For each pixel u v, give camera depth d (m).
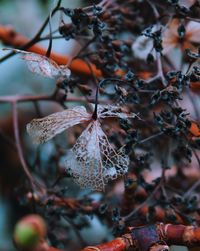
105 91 0.24
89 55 0.24
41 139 0.20
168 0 0.23
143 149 0.24
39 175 0.28
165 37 0.24
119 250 0.19
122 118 0.21
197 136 0.22
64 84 0.23
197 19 0.23
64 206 0.25
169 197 0.24
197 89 0.27
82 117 0.20
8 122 0.37
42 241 0.20
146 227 0.19
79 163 0.20
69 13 0.22
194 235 0.19
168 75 0.21
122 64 0.24
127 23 0.26
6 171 0.36
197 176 0.27
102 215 0.24
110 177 0.20
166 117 0.22
